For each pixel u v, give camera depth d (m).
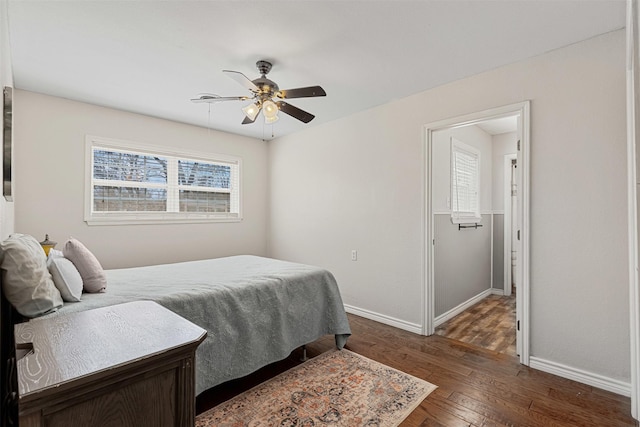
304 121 2.65
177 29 2.02
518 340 2.46
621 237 2.00
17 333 1.08
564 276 2.21
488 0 1.73
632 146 1.78
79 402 0.79
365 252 3.55
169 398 0.95
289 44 2.20
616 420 1.75
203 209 4.34
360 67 2.54
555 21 1.93
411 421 1.75
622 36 2.00
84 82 2.82
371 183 3.49
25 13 1.84
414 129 3.10
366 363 2.44
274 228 4.85
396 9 1.82
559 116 2.24
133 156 3.72
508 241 4.57
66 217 3.20
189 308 1.86
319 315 2.63
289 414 1.81
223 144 4.47
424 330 3.03
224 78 2.75
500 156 4.68
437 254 3.37
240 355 2.04
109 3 1.76
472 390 2.06
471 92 2.69
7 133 1.53
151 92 3.05
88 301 1.70
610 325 2.04
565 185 2.21
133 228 3.65
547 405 1.90
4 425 1.03
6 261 1.34
